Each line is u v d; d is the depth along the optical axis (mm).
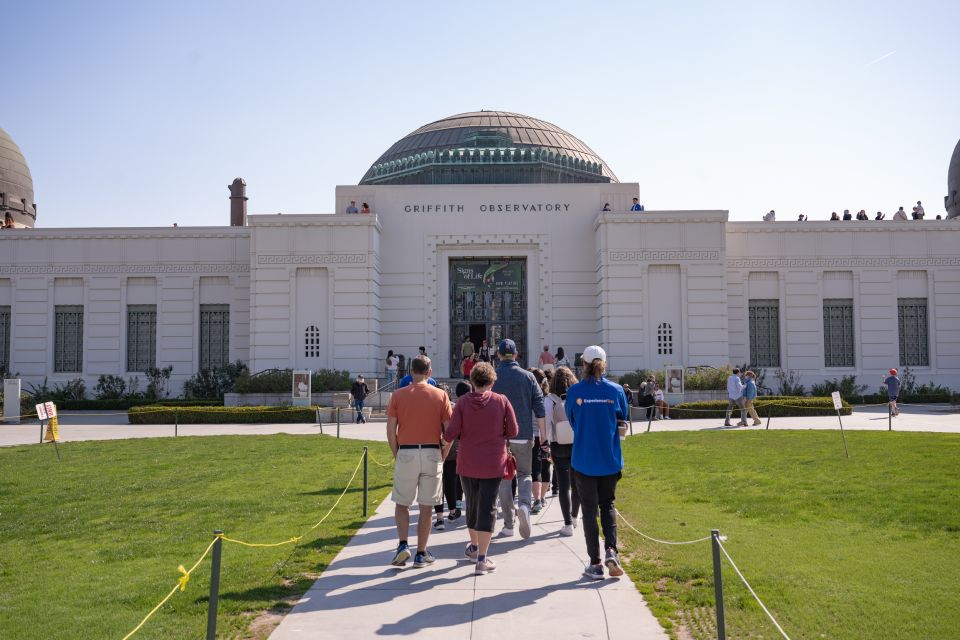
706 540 10898
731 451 19891
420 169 44188
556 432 11570
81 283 42125
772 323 41531
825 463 17266
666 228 38250
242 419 31922
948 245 41781
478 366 9938
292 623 7789
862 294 41500
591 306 40062
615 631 7566
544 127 49719
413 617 7957
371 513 13219
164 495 15133
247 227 41938
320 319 38188
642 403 32125
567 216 40438
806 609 7988
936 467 16203
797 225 41562
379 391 35781
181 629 7664
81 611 8273
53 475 17859
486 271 41000
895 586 8703
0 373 40656
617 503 13773
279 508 13578
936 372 41375
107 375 41312
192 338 41625
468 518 10125
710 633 7457
